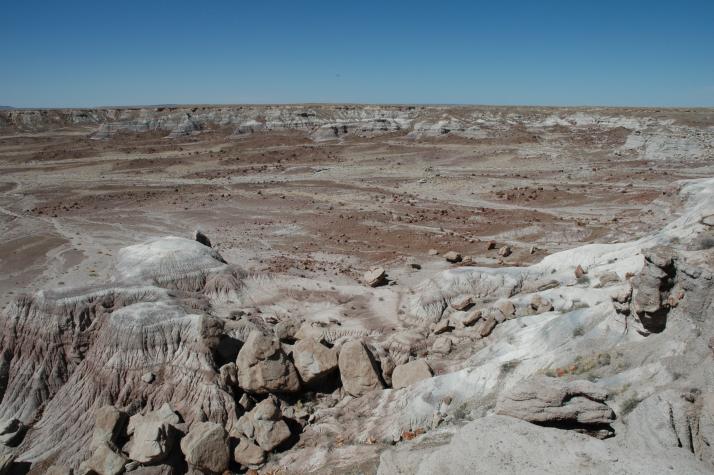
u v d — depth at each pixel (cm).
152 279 3516
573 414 1530
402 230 5725
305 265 4559
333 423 2327
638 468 1262
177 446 2252
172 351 2595
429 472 1431
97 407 2506
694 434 1392
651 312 1877
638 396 1611
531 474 1307
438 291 3319
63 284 4394
